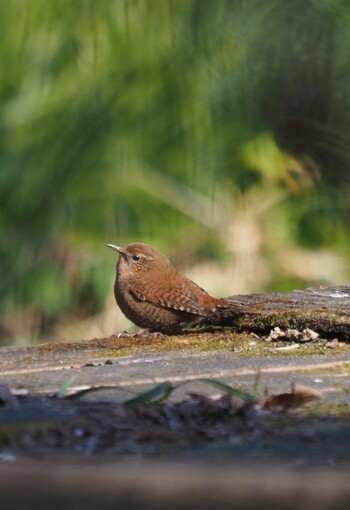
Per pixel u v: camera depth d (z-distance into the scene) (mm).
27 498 3162
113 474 3465
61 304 13312
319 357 6078
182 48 14078
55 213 13664
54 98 14023
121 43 14102
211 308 7910
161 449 3990
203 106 13914
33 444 4070
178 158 13797
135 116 13906
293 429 4266
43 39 14164
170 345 6777
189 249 13367
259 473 3479
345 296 7984
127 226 13555
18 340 13172
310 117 13836
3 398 4793
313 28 13789
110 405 4727
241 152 13797
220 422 4426
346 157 13797
